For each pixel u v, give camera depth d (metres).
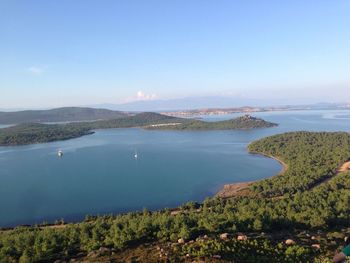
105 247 76.62
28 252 77.19
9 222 142.12
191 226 85.62
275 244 73.44
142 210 143.00
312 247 71.69
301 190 152.62
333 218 96.62
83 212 151.62
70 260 72.12
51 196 175.88
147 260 65.56
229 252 66.56
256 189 156.50
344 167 196.50
